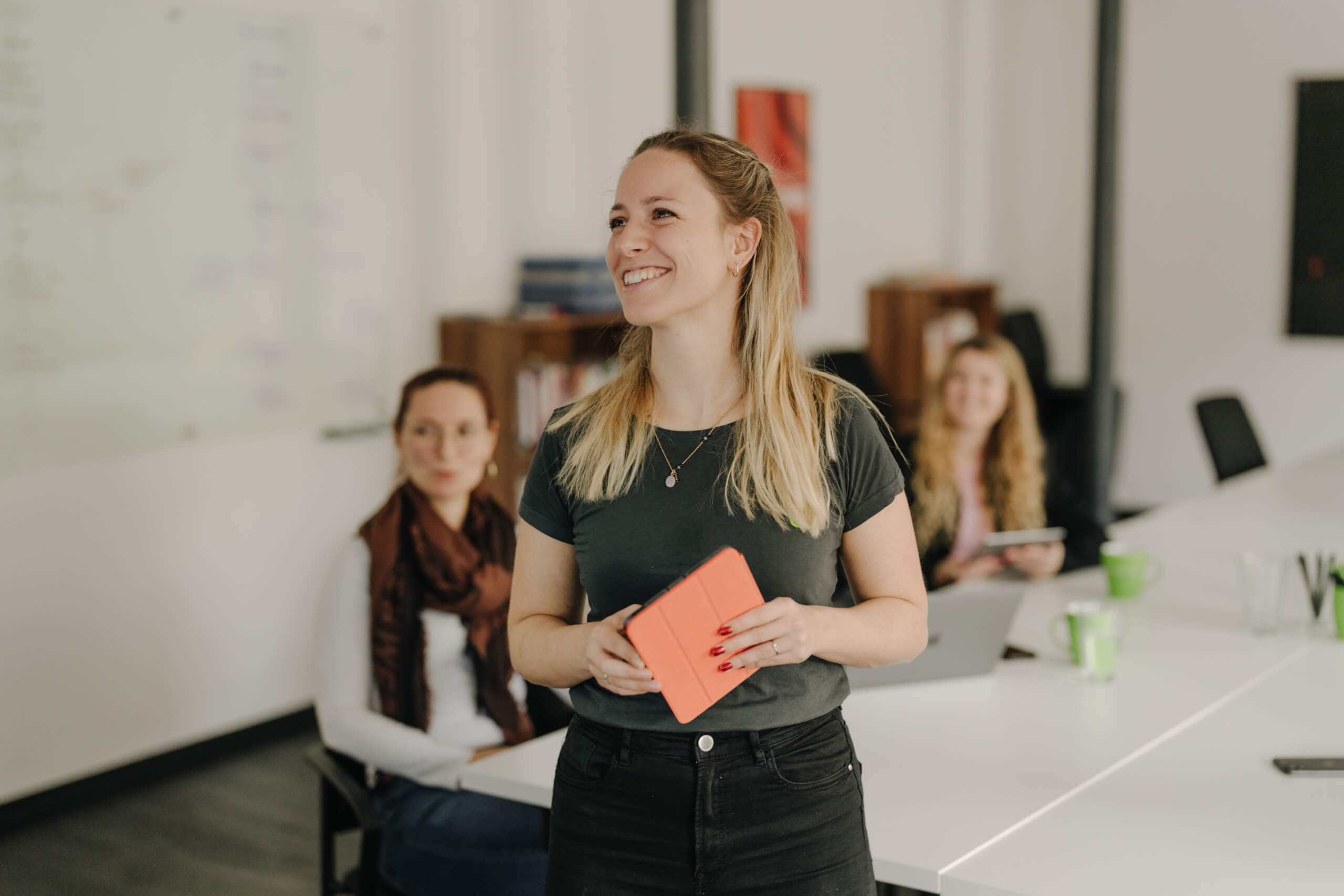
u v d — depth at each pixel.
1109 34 5.14
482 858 2.04
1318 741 1.87
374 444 4.44
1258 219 6.60
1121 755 1.83
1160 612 2.65
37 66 3.38
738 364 1.38
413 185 4.45
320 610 2.35
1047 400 6.70
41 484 3.51
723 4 5.61
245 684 4.11
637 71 5.26
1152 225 6.93
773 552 1.33
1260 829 1.57
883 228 6.68
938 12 6.93
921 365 6.48
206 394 3.89
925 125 6.91
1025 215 7.35
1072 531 3.35
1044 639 2.46
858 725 1.99
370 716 2.23
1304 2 6.37
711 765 1.29
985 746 1.88
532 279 4.77
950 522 3.24
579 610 1.51
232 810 3.61
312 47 4.08
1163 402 6.97
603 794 1.33
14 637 3.48
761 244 1.37
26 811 3.52
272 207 4.02
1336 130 6.33
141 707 3.81
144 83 3.63
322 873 2.20
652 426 1.38
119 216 3.61
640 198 1.33
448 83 4.53
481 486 2.54
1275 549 3.16
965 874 1.46
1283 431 6.64
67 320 3.51
